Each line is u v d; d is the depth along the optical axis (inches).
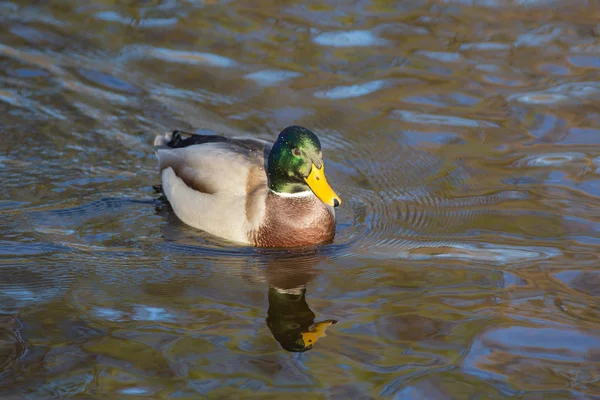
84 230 474.6
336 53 679.1
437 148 561.9
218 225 475.8
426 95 624.4
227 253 460.1
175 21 720.3
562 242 454.3
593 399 330.6
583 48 682.8
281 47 686.5
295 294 412.8
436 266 435.5
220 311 395.2
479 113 600.7
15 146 550.6
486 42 693.9
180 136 546.9
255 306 400.2
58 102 601.6
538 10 748.0
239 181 476.1
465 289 411.5
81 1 751.1
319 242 469.4
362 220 491.8
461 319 385.4
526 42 693.9
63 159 542.9
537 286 412.2
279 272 437.4
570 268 427.8
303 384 339.9
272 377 344.5
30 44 674.8
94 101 605.6
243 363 354.0
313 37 701.3
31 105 595.2
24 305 396.5
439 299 403.5
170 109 601.0
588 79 640.4
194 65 658.8
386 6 752.3
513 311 391.2
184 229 485.7
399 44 691.4
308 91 629.3
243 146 501.4
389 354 360.5
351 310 396.2
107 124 581.9
